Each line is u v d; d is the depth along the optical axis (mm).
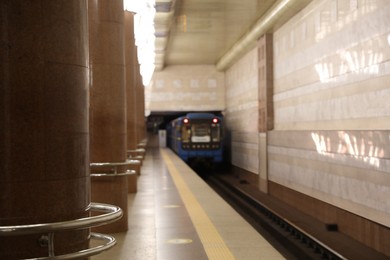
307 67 15781
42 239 3279
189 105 31344
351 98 12352
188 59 29406
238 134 27875
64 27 3328
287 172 17766
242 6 17422
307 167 15414
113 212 3396
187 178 16531
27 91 3215
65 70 3344
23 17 3195
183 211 9828
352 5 12211
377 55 10898
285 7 16062
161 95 31094
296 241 11945
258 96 21938
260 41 21156
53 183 3303
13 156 3203
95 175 7203
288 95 18000
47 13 3256
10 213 3205
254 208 17938
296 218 14930
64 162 3354
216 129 30016
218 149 30031
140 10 14328
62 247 3355
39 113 3246
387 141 10008
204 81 31484
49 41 3268
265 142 20672
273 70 20203
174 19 19141
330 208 13469
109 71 7348
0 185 3191
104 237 3668
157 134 47125
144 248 6703
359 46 11852
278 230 13555
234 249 6660
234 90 28641
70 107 3379
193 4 16969
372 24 11133
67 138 3365
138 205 10641
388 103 10414
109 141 7395
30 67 3217
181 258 6188
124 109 7547
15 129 3203
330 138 13344
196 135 30000
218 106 31531
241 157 27266
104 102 7359
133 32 14688
